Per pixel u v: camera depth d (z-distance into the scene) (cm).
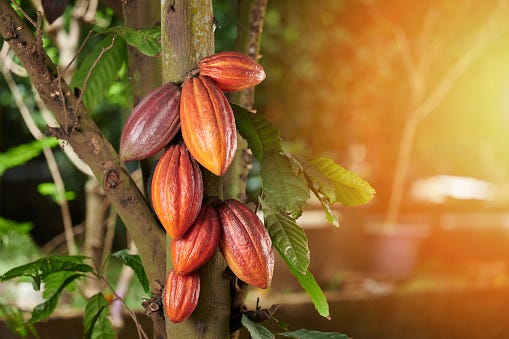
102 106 786
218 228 141
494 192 1237
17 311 272
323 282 790
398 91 1022
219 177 146
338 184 164
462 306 581
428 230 996
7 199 1009
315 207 879
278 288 678
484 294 592
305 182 148
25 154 421
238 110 150
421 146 1203
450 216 1122
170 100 140
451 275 867
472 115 1219
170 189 136
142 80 186
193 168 138
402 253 862
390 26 968
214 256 149
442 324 571
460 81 1191
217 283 150
